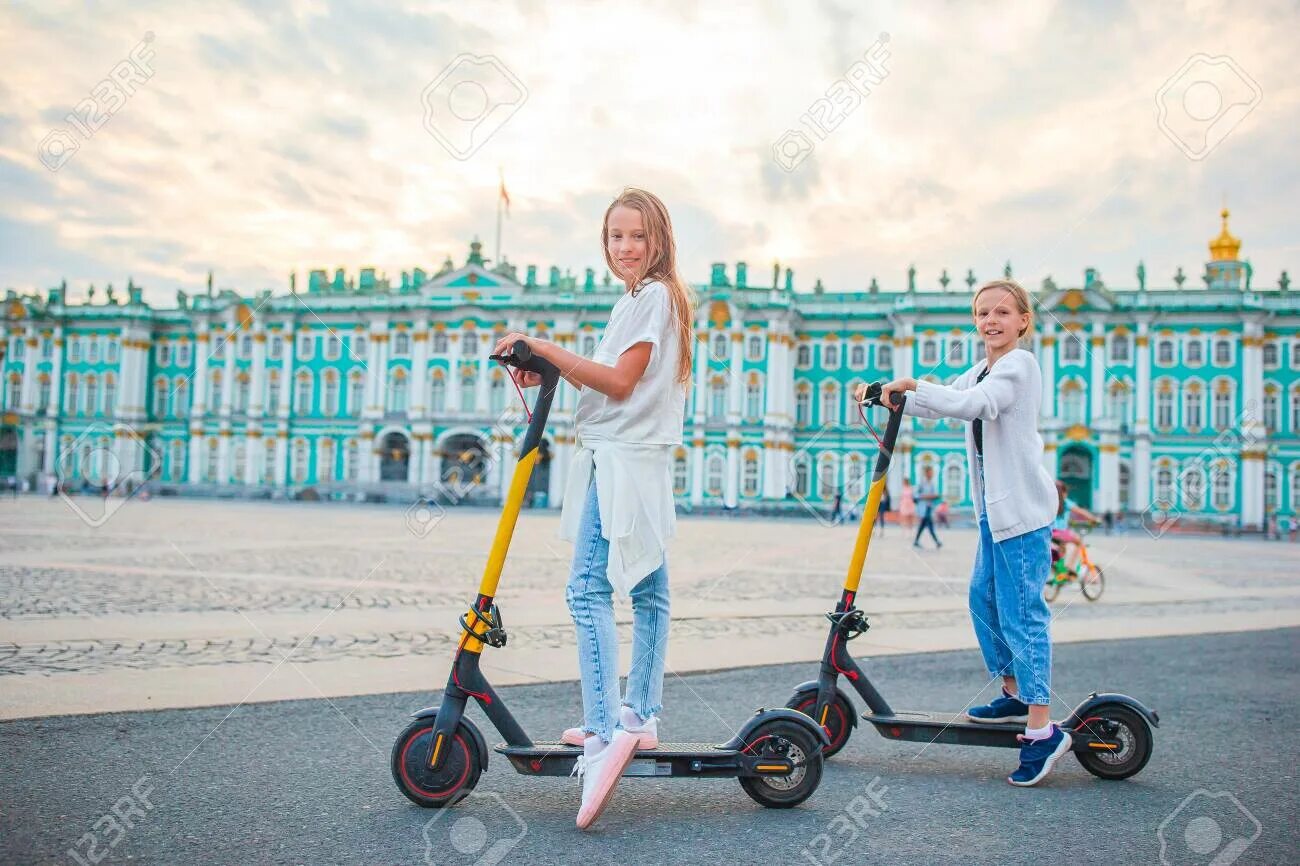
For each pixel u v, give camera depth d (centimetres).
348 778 389
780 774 363
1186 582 1551
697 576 1389
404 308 6178
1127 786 409
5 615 781
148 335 6662
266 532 2184
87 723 459
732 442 5784
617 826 343
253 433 6353
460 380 6125
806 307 6009
